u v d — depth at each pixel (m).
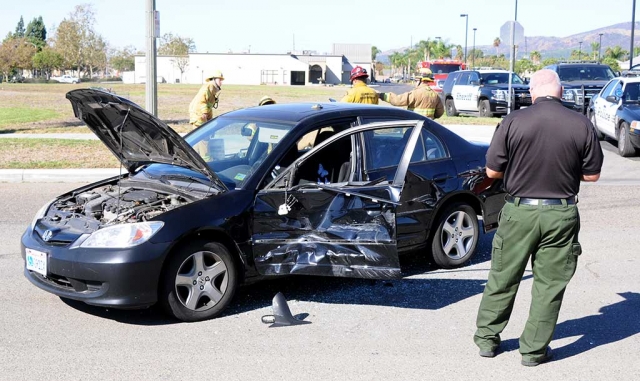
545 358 5.03
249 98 41.69
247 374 4.80
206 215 5.73
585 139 4.58
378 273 5.68
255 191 6.02
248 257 5.96
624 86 17.52
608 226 9.55
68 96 6.02
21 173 12.64
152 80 14.56
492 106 24.25
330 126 6.65
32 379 4.68
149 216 5.73
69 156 14.58
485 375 4.82
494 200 7.62
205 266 5.85
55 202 6.67
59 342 5.35
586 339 5.51
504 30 18.20
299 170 6.42
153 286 5.52
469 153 7.45
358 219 5.75
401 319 5.95
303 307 6.23
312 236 5.91
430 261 7.34
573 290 6.76
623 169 14.79
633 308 6.24
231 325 5.77
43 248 5.74
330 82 117.56
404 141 6.96
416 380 4.72
